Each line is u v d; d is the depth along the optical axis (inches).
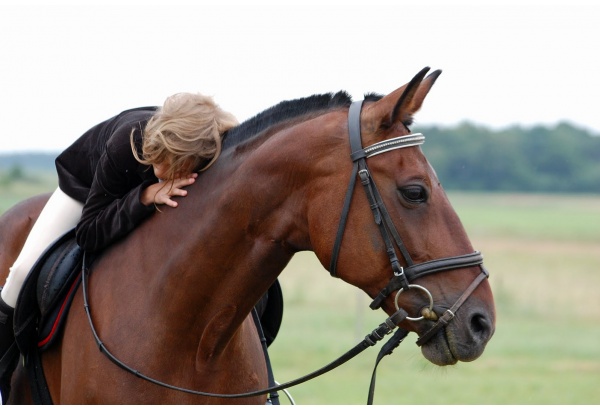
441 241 188.4
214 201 207.5
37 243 233.0
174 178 214.1
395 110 191.9
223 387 213.5
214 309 207.6
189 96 216.7
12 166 3998.5
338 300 1189.1
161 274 209.9
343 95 206.4
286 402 490.0
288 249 205.2
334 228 193.3
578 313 1075.3
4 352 236.2
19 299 222.5
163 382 206.8
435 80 198.4
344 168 194.4
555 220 3260.3
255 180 203.0
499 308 1111.6
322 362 660.7
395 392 540.7
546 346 792.9
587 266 1667.1
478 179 5339.6
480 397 523.8
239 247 205.6
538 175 5393.7
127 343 208.2
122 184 220.8
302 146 199.2
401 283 188.2
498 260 1764.3
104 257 223.8
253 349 225.9
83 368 212.5
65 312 224.1
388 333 191.5
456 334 184.9
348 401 495.8
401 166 190.9
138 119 222.5
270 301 256.1
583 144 5546.3
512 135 5526.6
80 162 235.5
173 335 207.5
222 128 216.2
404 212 189.6
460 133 5433.1
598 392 551.8
